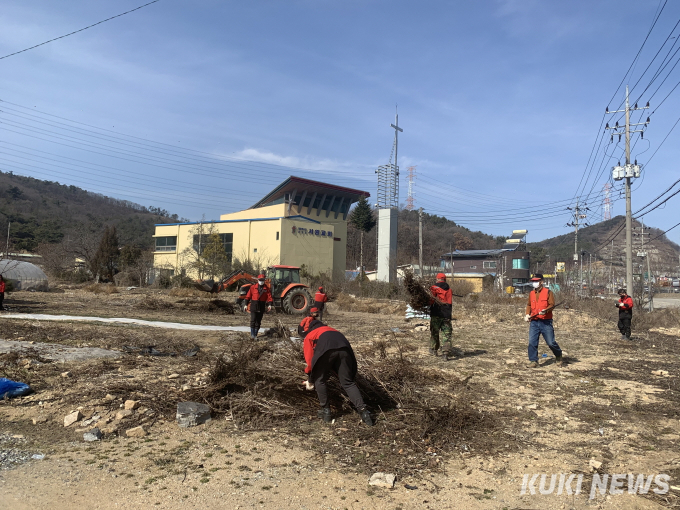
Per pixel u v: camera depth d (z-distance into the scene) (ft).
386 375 22.21
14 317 45.01
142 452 15.12
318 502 12.07
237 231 156.97
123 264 145.89
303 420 18.11
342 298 90.38
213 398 19.29
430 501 12.21
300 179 175.63
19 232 240.53
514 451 15.48
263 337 37.01
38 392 20.74
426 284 31.12
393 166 166.09
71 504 11.85
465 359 30.50
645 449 15.71
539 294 28.45
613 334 48.34
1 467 13.84
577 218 147.13
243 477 13.41
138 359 27.30
